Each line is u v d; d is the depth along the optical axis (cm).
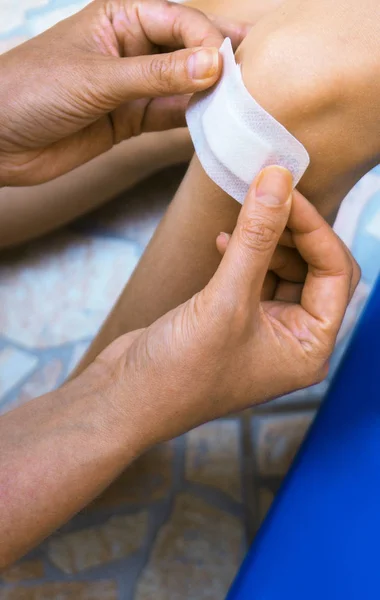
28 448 56
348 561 68
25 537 57
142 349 55
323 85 46
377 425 72
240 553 92
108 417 56
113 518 95
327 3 48
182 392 55
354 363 76
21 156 74
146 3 68
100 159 89
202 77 50
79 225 108
